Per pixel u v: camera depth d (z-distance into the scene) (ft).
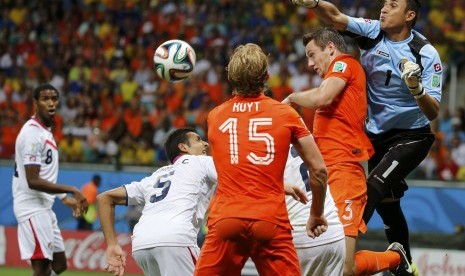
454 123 203.72
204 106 215.92
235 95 69.26
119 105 233.55
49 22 274.57
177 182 82.43
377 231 157.17
